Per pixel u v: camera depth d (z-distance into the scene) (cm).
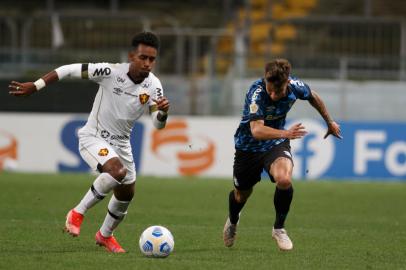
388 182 7125
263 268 2823
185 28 10512
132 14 9781
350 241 3694
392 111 7794
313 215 4838
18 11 10894
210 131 7281
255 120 2970
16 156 7356
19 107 7588
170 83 7738
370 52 9444
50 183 6319
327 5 10869
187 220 4419
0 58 7938
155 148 7288
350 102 7756
